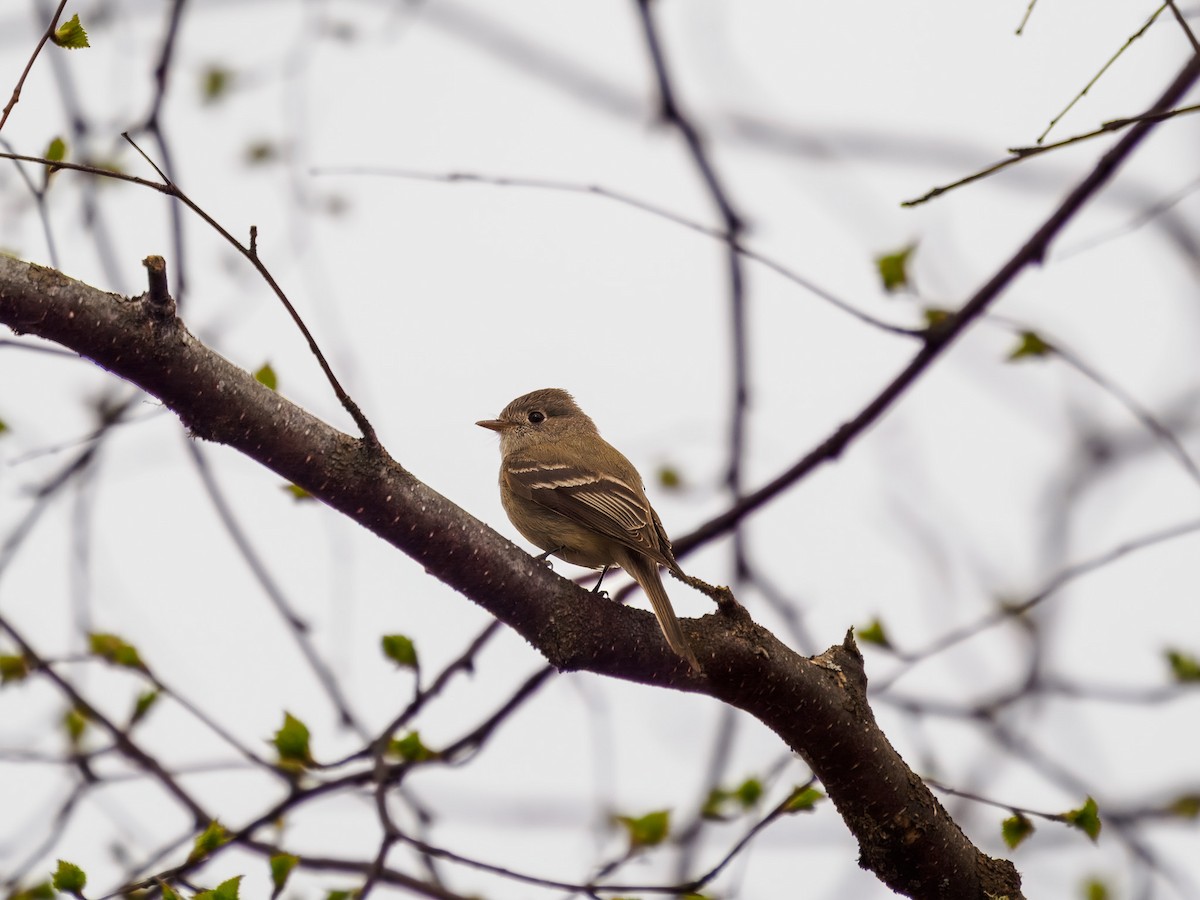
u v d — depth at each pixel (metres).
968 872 8.93
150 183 7.09
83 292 7.56
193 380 7.78
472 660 11.30
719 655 8.61
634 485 12.89
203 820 11.27
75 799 11.43
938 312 12.62
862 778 8.77
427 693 10.93
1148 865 12.91
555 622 8.62
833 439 12.51
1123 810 13.31
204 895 8.41
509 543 8.62
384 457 8.21
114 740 11.58
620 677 8.83
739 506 12.71
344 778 10.48
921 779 8.97
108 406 13.51
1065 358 12.55
